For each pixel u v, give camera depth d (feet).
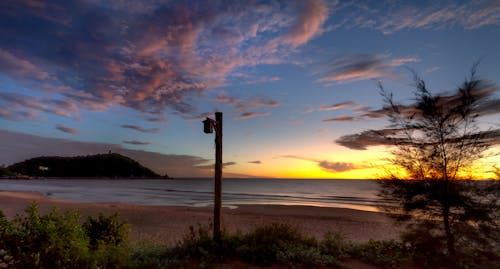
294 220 69.10
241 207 104.06
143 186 369.71
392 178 25.90
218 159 24.84
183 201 139.64
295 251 22.25
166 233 50.47
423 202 24.22
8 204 88.69
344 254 23.44
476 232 22.82
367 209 104.58
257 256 21.17
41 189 228.02
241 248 21.95
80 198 147.54
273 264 20.67
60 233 16.80
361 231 56.08
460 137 23.90
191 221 65.57
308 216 76.95
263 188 340.80
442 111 24.75
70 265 16.11
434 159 24.29
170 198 161.48
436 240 23.77
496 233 22.25
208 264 19.61
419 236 24.50
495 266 21.68
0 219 15.93
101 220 23.97
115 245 22.30
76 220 18.48
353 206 118.52
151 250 22.27
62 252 15.93
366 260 23.04
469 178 23.66
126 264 18.58
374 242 27.22
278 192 251.19
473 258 23.02
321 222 66.44
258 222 64.69
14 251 15.10
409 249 25.17
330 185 446.19
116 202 126.82
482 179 23.49
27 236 15.72
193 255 21.63
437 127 24.72
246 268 19.70
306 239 25.89
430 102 24.89
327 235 27.55
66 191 211.20
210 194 210.38
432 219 24.47
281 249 22.77
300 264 20.71
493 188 22.61
